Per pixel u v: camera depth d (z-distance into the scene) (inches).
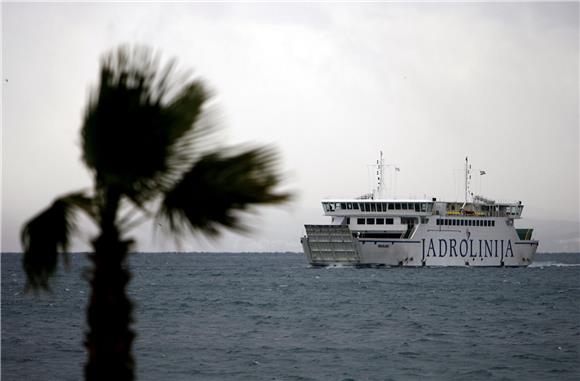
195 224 1051.9
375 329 7071.9
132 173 1045.2
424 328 7170.3
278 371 4835.1
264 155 1040.8
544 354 5521.7
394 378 4613.7
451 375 4719.5
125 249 1136.2
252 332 6811.0
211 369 4896.7
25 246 1097.4
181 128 1035.3
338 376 4677.7
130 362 1162.6
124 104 1036.5
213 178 1023.6
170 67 1044.5
